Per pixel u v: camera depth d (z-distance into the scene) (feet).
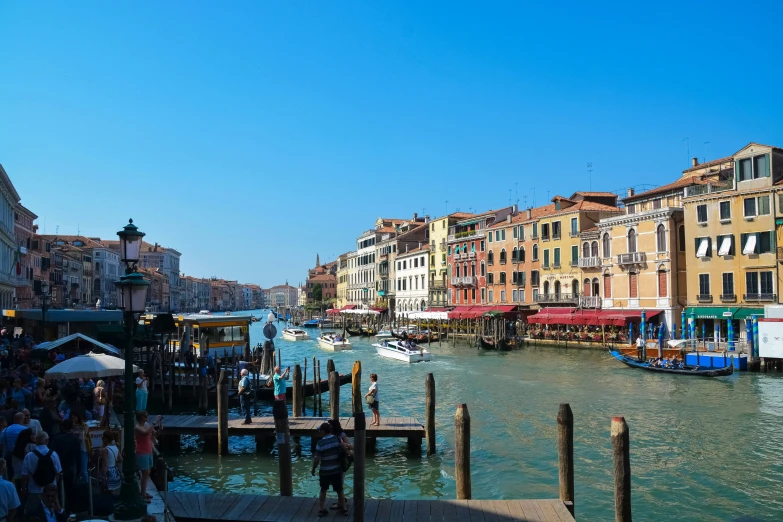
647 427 63.82
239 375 77.46
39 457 27.09
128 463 30.68
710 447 55.93
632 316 148.15
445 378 103.96
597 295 164.86
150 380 77.82
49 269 236.22
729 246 127.44
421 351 133.69
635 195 155.74
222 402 54.08
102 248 317.83
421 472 49.16
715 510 41.09
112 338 82.17
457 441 38.27
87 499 31.53
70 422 32.32
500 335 164.25
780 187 119.65
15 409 37.17
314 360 74.38
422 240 276.21
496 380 99.91
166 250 509.35
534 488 45.50
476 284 215.51
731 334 123.03
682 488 45.19
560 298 174.91
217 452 54.70
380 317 271.49
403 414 73.20
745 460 51.90
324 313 400.47
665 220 142.72
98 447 38.86
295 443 59.11
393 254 279.49
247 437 60.85
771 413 70.33
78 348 74.38
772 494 43.91
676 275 142.20
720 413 70.64
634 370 108.27
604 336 150.41
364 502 35.01
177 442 56.39
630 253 150.41
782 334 100.58
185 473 49.78
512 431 62.80
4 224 164.66
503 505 35.09
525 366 119.44
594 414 70.69
